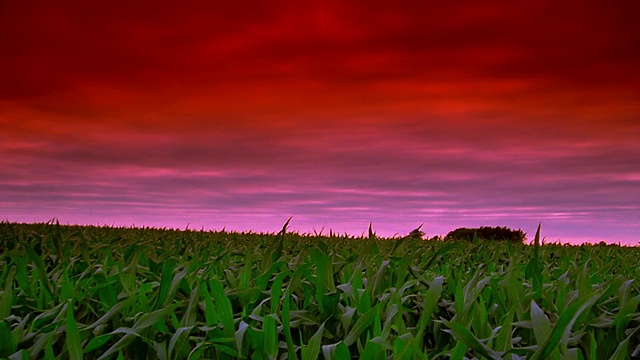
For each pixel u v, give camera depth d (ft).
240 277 8.17
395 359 4.48
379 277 7.22
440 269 10.25
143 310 6.21
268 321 5.09
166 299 6.40
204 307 6.23
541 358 4.17
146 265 9.82
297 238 19.35
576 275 8.44
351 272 8.41
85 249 9.18
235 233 20.63
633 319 6.08
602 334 5.85
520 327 5.93
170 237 18.03
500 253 13.44
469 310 6.34
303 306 6.96
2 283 7.56
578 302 4.33
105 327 5.83
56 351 5.70
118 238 15.72
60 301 6.82
